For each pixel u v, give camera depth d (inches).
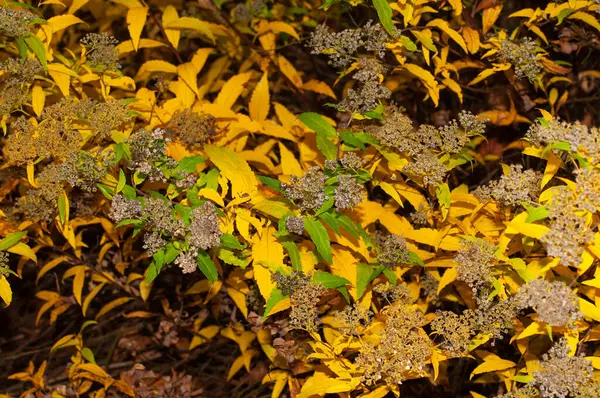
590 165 47.4
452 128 54.2
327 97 71.4
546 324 49.2
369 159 55.9
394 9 57.2
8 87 55.0
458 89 58.3
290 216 51.0
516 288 52.1
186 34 70.3
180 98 59.1
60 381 74.2
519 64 58.4
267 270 52.5
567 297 46.9
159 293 71.8
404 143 53.6
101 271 65.8
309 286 51.9
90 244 73.8
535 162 67.1
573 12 57.6
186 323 67.8
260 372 68.2
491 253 51.1
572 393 48.4
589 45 63.3
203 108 58.6
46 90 57.0
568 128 48.1
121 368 74.7
